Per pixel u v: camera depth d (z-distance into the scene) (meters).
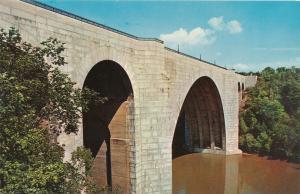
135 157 29.50
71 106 13.39
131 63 28.78
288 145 49.78
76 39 22.66
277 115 53.34
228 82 53.94
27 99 11.19
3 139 10.27
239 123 58.28
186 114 57.31
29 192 10.33
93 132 32.06
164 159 31.19
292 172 43.47
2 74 10.28
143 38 30.11
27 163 10.91
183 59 37.78
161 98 30.92
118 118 30.31
